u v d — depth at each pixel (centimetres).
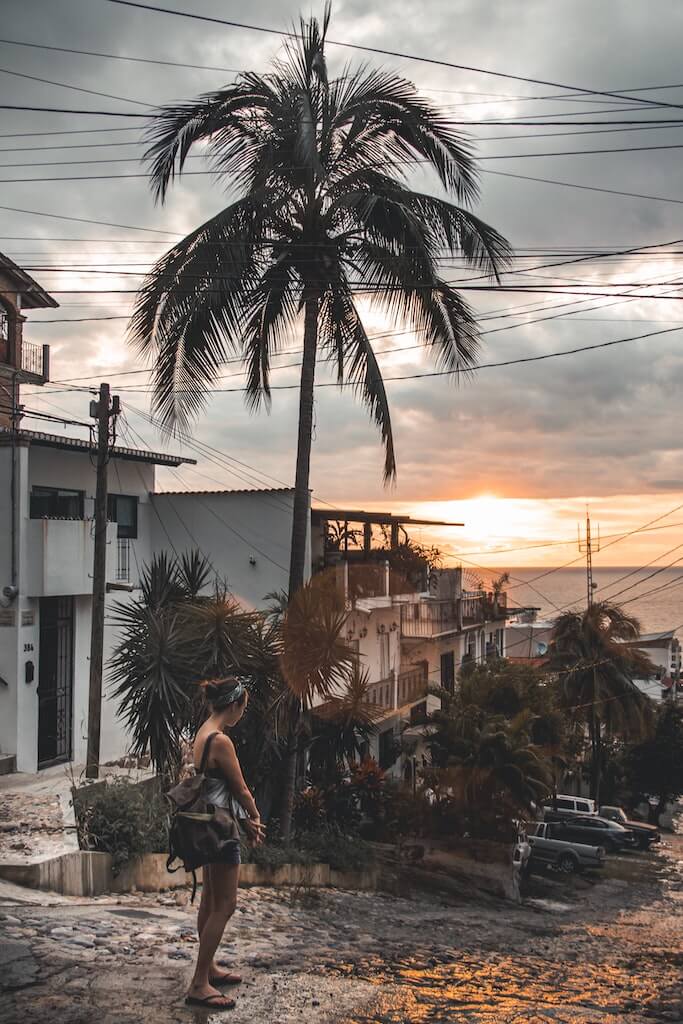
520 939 1259
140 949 646
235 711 507
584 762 5044
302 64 1731
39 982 538
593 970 930
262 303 1869
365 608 2617
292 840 1756
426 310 1761
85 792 1430
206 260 1670
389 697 2969
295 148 1612
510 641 7294
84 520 2058
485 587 4569
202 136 1742
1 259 2695
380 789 2309
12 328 2834
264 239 1766
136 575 2411
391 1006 549
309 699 1816
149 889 1106
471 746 2470
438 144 1738
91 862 1014
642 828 3825
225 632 1691
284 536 2427
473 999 608
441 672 3681
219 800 485
